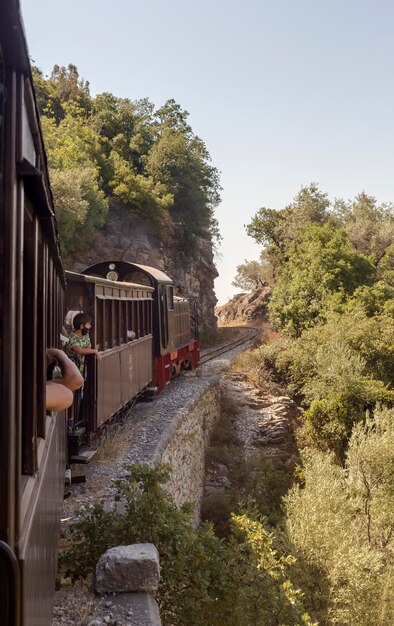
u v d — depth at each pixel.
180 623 6.71
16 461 2.18
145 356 15.95
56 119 49.97
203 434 19.91
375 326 29.66
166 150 48.31
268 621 7.87
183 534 7.03
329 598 12.43
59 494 5.73
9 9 1.76
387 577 12.78
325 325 32.06
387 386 25.86
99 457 11.24
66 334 8.80
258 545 8.57
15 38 1.90
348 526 14.77
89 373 9.95
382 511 16.25
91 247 36.78
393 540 15.47
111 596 6.16
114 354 11.73
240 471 19.88
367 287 35.59
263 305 67.88
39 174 2.22
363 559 12.76
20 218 2.21
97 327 10.21
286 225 55.53
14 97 2.07
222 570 7.56
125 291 13.05
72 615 5.83
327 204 56.81
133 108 56.59
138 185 42.12
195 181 50.38
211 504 17.88
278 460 21.08
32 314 2.80
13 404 2.09
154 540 7.03
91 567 6.83
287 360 29.69
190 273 47.19
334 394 23.83
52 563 4.40
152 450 12.02
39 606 3.16
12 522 2.09
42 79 50.12
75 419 9.73
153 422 14.62
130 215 41.50
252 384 28.20
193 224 48.28
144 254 40.00
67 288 10.02
